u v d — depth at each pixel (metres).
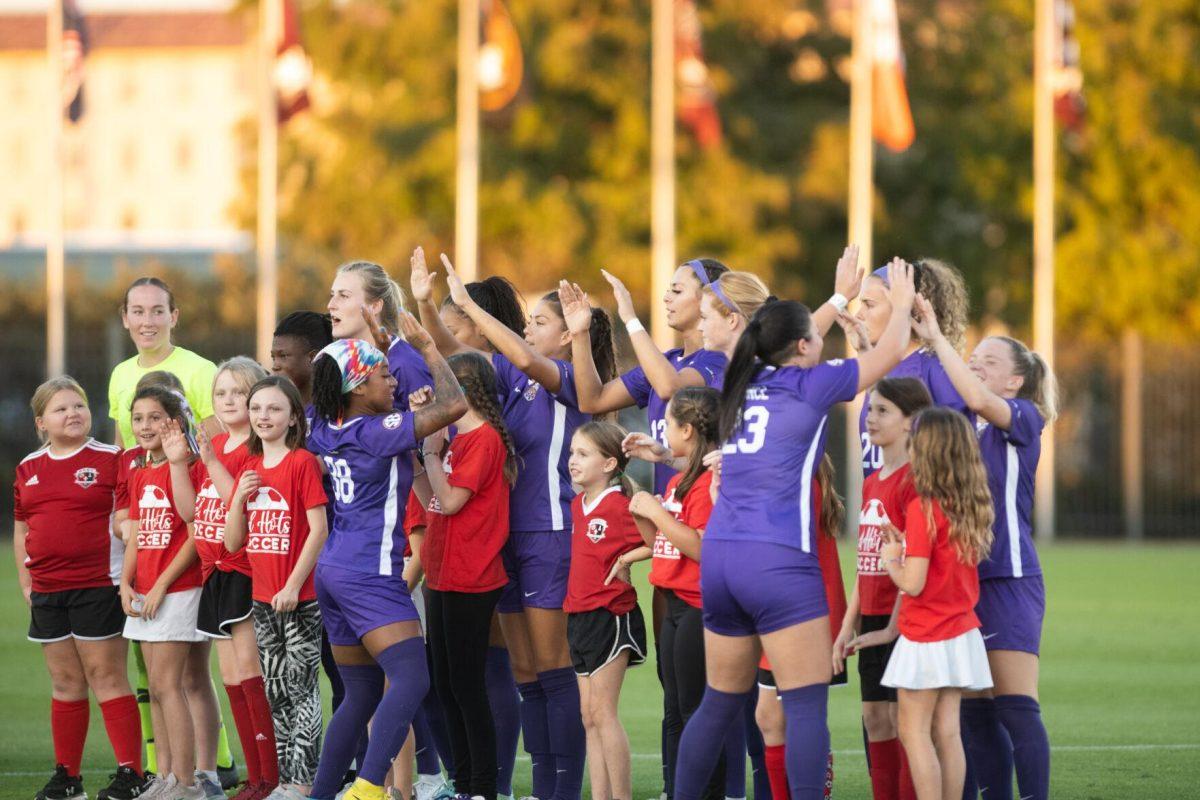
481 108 105.38
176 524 28.33
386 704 24.50
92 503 28.56
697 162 119.81
